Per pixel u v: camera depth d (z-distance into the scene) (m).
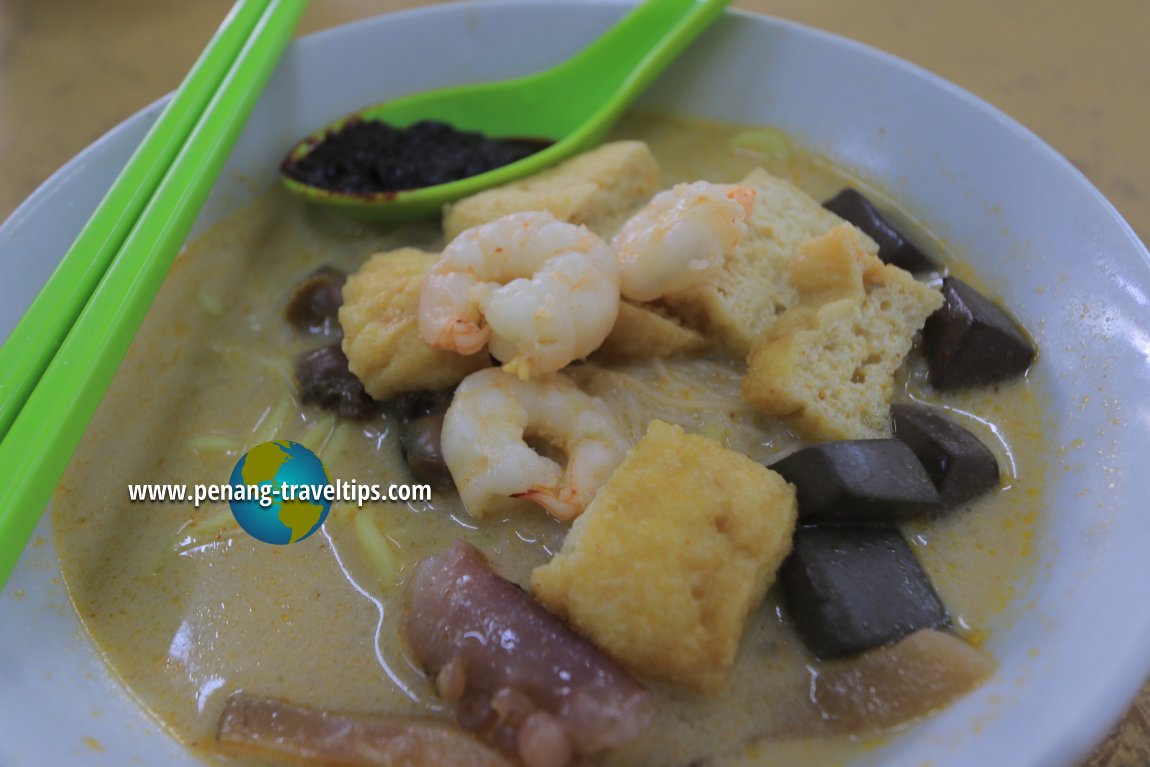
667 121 0.29
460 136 0.28
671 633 0.19
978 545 0.21
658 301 0.24
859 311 0.23
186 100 0.25
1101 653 0.18
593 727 0.19
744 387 0.23
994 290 0.24
